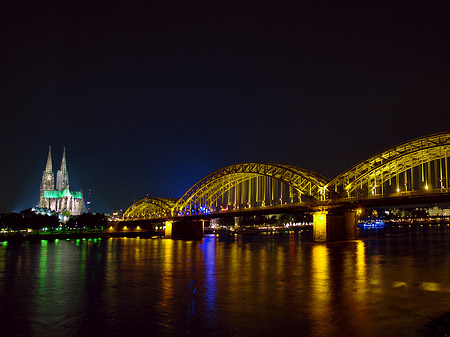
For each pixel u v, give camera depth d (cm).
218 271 6738
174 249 12012
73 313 4131
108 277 6278
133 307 4328
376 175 12050
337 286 5219
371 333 3366
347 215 13012
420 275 5919
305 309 4109
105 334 3500
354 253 9231
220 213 17125
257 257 8875
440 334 3266
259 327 3584
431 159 10706
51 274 6644
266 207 14612
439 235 19762
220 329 3550
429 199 10231
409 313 3894
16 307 4388
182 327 3628
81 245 14512
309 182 13762
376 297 4566
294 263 7550
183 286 5428
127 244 15025
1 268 7444
